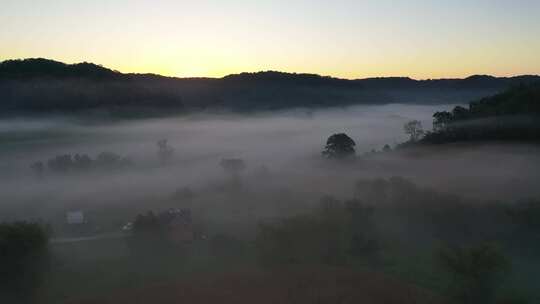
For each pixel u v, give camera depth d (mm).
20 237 46375
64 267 55438
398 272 50844
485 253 44250
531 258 54000
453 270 45406
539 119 124188
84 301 44938
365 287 46719
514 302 42969
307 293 45719
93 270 54312
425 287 46875
